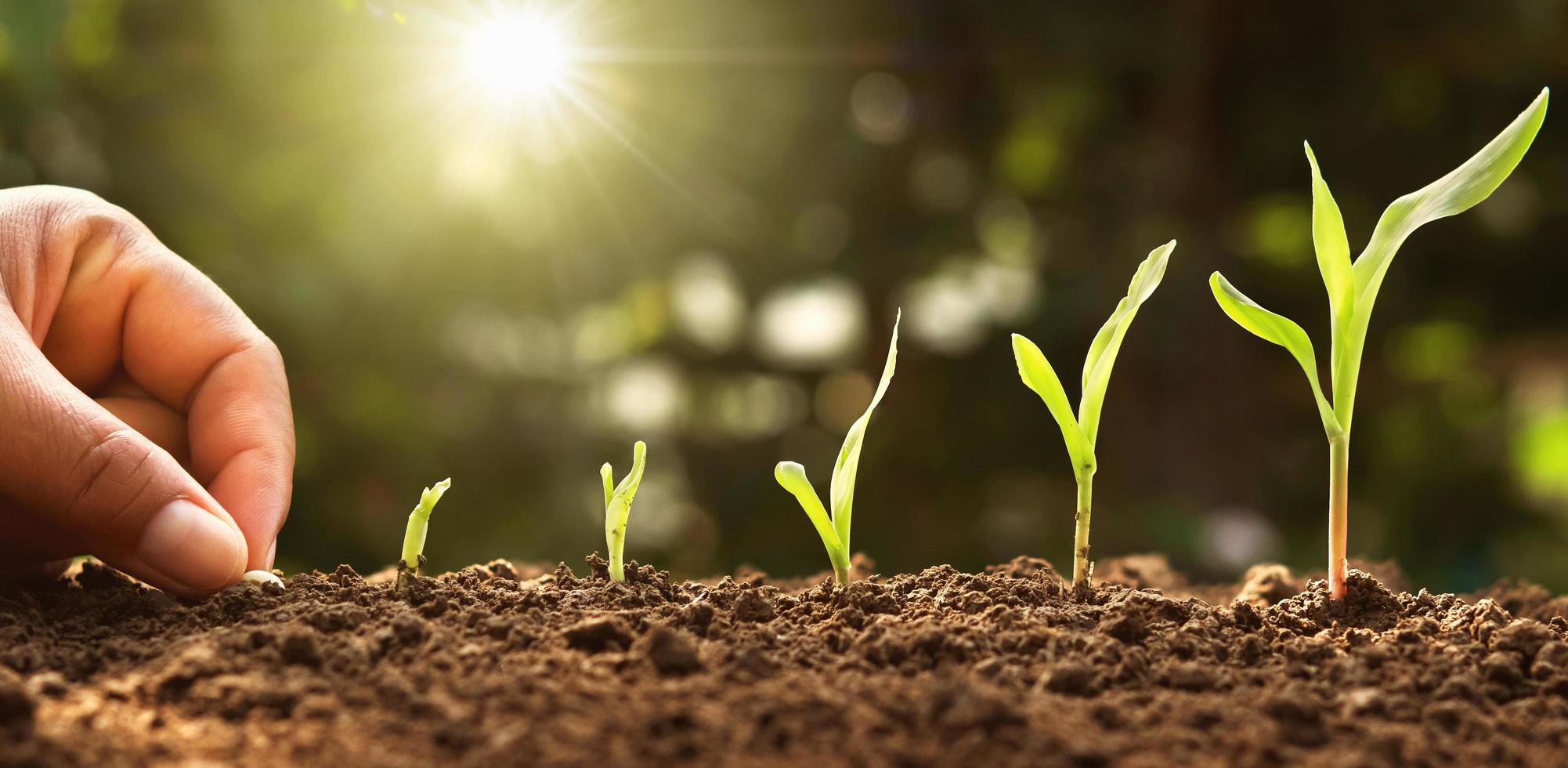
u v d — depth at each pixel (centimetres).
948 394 116
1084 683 40
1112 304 102
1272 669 42
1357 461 124
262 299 81
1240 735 39
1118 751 38
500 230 94
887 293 114
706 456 116
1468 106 107
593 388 108
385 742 38
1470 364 122
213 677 40
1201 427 103
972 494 115
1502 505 118
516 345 104
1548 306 119
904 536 111
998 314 110
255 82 79
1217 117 105
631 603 46
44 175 77
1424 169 109
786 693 40
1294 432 123
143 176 79
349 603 44
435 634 42
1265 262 118
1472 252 113
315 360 88
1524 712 40
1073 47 98
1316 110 107
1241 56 105
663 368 119
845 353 118
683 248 109
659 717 39
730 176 106
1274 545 101
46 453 45
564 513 98
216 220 82
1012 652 42
